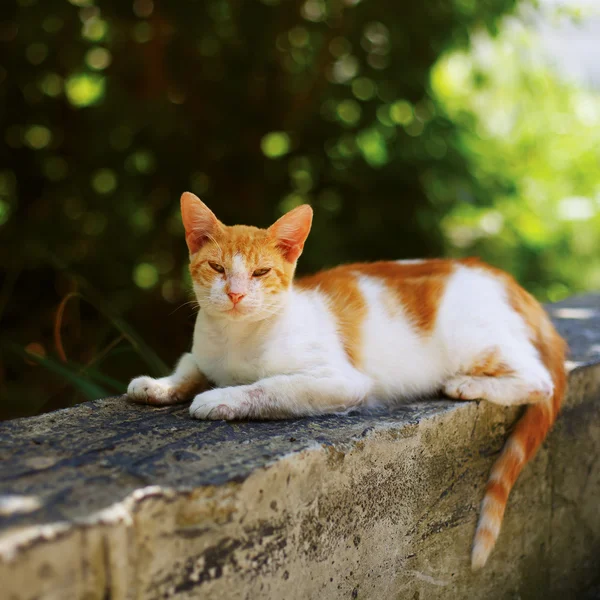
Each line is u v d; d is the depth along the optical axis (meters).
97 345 1.59
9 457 0.98
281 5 1.78
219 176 1.89
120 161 1.82
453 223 2.08
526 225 2.21
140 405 1.12
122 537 0.90
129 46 1.84
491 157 2.13
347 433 1.06
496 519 1.14
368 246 1.87
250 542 0.97
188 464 0.98
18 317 1.75
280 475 0.99
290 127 1.92
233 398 1.08
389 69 1.80
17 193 1.87
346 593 1.05
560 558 1.27
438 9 1.72
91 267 1.78
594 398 1.29
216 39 1.81
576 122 2.67
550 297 2.27
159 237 1.89
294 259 1.17
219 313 1.12
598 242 2.58
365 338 1.18
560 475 1.25
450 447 1.13
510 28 1.94
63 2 1.70
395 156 1.84
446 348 1.19
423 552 1.12
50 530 0.87
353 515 1.05
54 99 1.85
